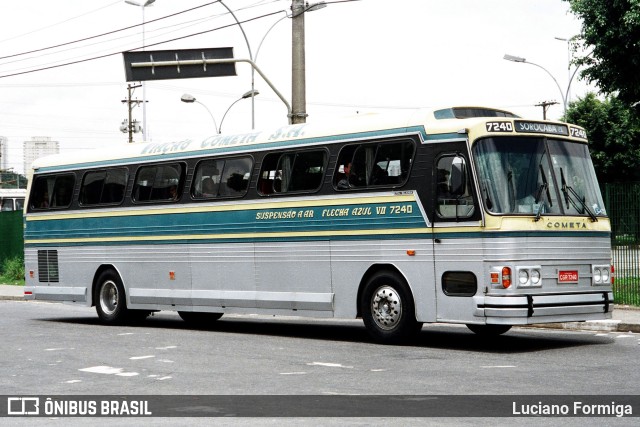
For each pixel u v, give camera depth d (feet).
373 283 46.75
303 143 50.75
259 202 52.85
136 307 61.00
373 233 46.73
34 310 81.71
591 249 44.75
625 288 61.26
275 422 26.73
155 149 60.64
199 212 56.70
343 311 48.24
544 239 42.70
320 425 26.17
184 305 57.72
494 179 42.42
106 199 63.72
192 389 33.17
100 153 65.00
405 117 46.01
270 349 45.16
